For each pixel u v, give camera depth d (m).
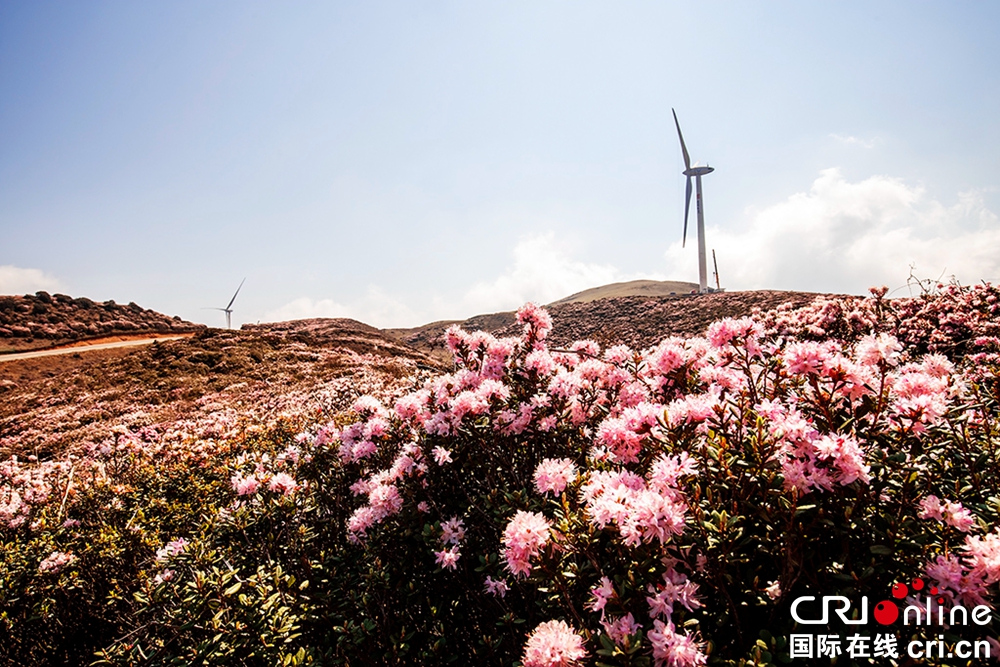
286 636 2.91
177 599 3.30
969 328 7.91
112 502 5.75
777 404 2.43
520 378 4.16
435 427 3.79
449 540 3.08
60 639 4.27
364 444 4.21
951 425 2.42
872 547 1.91
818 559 2.03
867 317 9.24
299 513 4.19
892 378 2.56
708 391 3.22
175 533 4.92
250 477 4.55
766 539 1.99
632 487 2.28
